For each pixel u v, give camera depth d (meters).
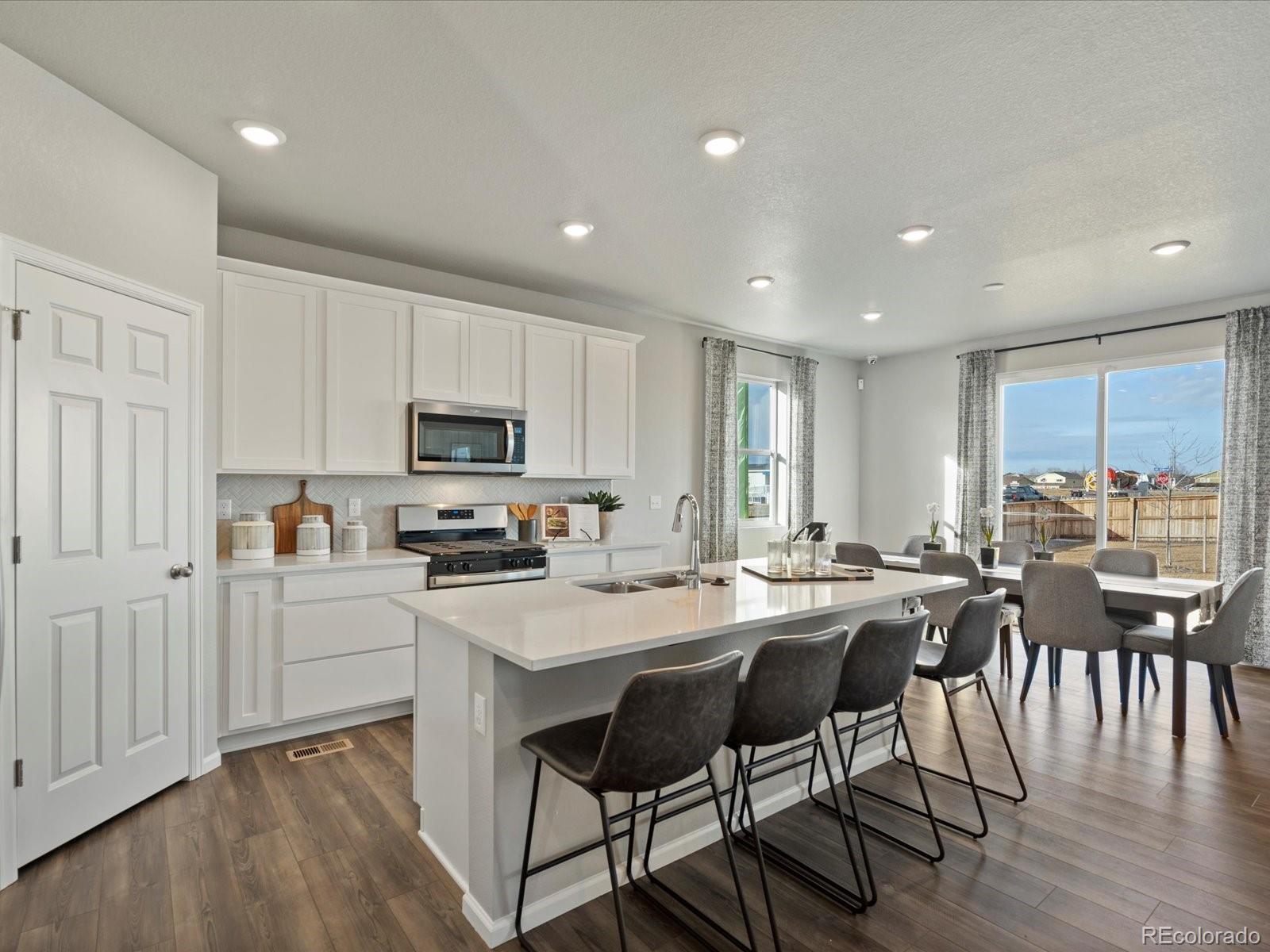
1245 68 2.13
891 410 6.90
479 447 3.96
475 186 3.04
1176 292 4.60
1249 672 4.46
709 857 2.28
